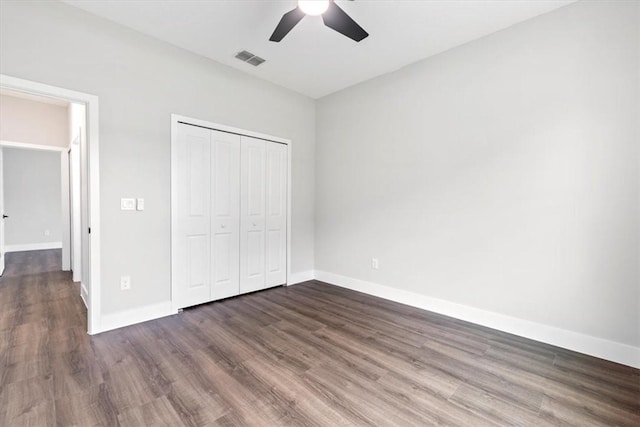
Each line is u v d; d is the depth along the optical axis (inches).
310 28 102.2
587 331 88.0
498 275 104.8
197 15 96.0
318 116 169.6
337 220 160.2
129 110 104.5
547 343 94.7
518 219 100.0
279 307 126.2
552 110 92.7
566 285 91.4
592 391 70.4
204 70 123.3
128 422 59.0
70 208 181.2
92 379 72.9
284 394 68.4
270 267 152.6
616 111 82.7
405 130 130.0
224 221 132.8
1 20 82.0
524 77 97.8
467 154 111.3
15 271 180.9
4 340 92.7
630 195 81.1
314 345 92.4
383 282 139.8
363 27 100.9
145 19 98.3
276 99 150.7
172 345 91.1
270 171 150.4
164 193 113.7
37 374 74.5
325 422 59.8
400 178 132.3
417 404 65.6
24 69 85.2
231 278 136.6
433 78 120.3
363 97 146.0
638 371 78.8
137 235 107.5
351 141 152.3
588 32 86.4
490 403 66.0
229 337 97.3
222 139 130.8
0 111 163.6
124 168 104.0
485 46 106.1
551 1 87.8
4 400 64.6
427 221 123.4
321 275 169.5
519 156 99.3
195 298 124.3
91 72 96.3
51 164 270.4
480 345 93.3
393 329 104.8
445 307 118.6
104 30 98.3
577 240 89.3
